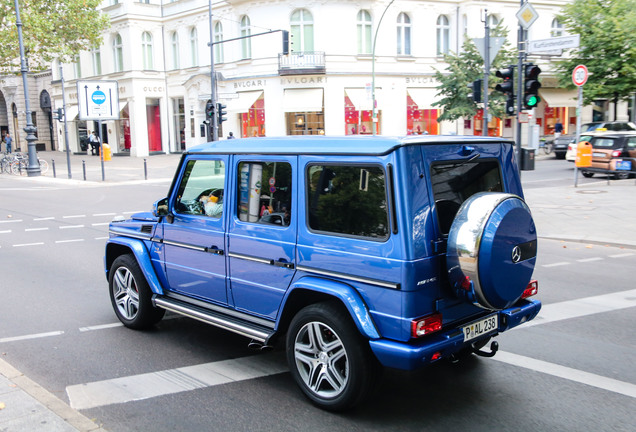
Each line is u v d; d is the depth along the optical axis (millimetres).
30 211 15836
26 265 9172
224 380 4605
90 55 44406
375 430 3766
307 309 4066
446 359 4672
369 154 3686
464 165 4016
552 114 39750
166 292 5523
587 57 29453
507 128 38312
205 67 38750
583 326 5938
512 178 4434
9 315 6480
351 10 33844
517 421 3889
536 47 12641
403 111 35938
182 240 5172
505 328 4234
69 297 7238
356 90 34562
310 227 4082
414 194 3580
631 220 11883
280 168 4293
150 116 42312
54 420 3691
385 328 3664
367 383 3824
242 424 3863
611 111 40938
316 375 4094
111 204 17156
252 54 35250
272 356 5145
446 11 36281
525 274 3875
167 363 4984
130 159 39344
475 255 3547
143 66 41094
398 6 34906
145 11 40469
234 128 37094
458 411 4039
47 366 4934
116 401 4230
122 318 5984
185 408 4105
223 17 36688
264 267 4402
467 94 30250
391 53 35156
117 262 5934
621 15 28516
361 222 3785
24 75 28266
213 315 4855
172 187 5297
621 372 4730
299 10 33906
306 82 34062
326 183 3982
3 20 31875
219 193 4848
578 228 11375
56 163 36844
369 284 3713
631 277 8008
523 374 4691
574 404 4145
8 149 46094
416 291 3559
